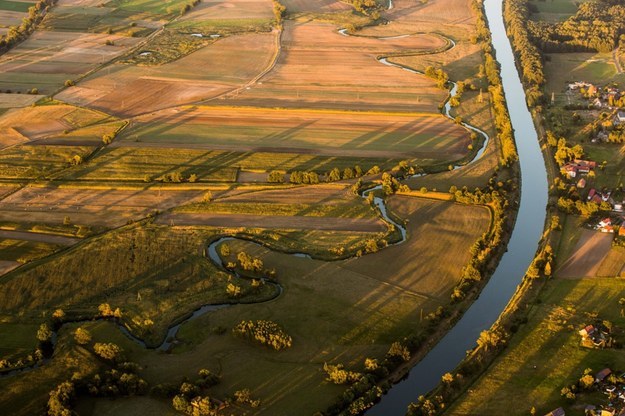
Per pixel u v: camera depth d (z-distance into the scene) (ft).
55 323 624.59
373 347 592.60
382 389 545.03
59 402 512.63
